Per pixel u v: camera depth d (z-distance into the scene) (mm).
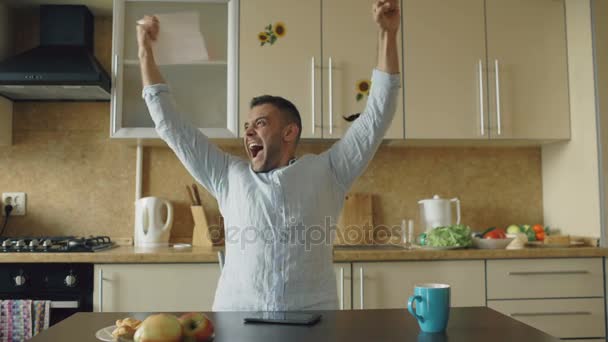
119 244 2848
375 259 2352
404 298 2363
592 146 2604
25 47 2891
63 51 2689
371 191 2994
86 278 2260
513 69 2734
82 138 2898
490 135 2699
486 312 1174
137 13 2639
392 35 1384
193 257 2285
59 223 2863
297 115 1512
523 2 2762
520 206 3041
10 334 2164
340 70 2658
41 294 2236
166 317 889
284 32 2650
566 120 2756
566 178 2826
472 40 2725
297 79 2639
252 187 1430
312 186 1417
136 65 2621
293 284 1371
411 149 3021
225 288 1409
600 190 2562
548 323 2406
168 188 2926
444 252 2375
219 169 1499
